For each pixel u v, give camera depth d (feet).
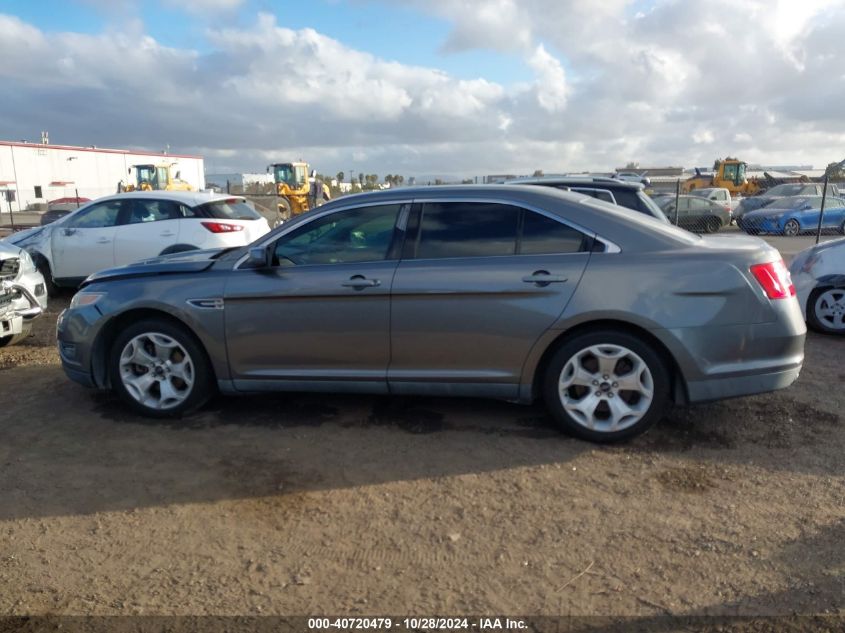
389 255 14.29
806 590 9.28
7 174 148.25
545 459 13.33
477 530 10.86
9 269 21.43
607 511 11.38
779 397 16.71
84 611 9.05
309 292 14.28
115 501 11.92
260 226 32.45
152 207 31.14
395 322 14.03
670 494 11.94
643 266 13.23
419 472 12.87
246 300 14.64
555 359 13.69
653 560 10.02
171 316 15.30
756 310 13.14
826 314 23.89
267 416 15.76
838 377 18.56
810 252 25.20
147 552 10.39
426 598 9.25
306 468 13.10
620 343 13.39
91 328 15.51
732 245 13.89
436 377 14.12
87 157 169.07
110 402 16.87
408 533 10.81
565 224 13.74
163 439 14.53
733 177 123.24
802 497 11.79
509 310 13.53
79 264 31.55
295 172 110.32
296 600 9.23
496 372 13.88
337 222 14.70
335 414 15.84
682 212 75.61
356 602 9.18
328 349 14.48
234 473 12.91
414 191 14.51
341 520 11.22
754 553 10.13
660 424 14.97
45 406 16.70
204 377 15.35
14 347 23.12
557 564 9.96
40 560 10.22
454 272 13.73
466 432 14.66
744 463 13.12
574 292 13.29
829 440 14.16
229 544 10.57
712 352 13.14
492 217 14.05
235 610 9.04
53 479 12.75
